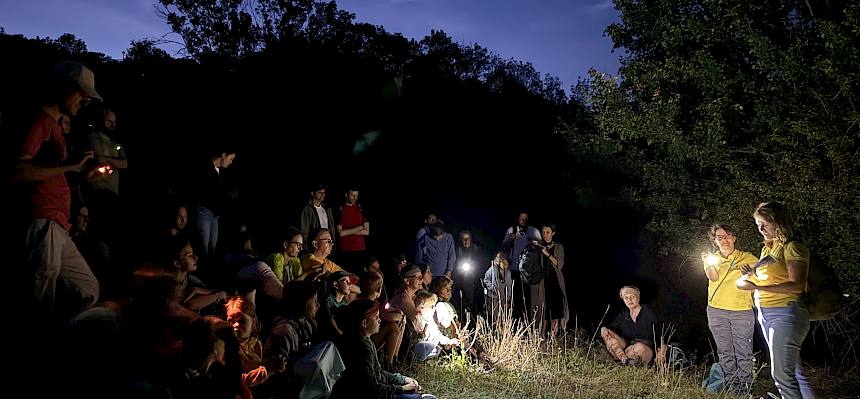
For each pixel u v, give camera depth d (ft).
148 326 14.43
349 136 62.18
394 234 59.62
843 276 28.30
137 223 20.42
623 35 39.50
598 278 50.47
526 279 32.89
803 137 30.96
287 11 81.46
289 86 61.41
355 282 25.62
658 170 37.60
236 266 21.99
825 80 30.83
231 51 81.61
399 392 19.92
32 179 13.71
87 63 57.36
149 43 66.13
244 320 16.47
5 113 14.35
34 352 13.84
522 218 37.96
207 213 22.71
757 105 32.76
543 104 78.38
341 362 17.20
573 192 58.13
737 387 23.91
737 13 33.22
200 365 13.26
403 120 66.69
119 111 51.96
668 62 35.27
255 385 15.97
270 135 58.65
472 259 37.86
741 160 34.32
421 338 25.46
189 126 53.67
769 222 19.92
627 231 48.11
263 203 50.65
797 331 19.29
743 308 23.76
